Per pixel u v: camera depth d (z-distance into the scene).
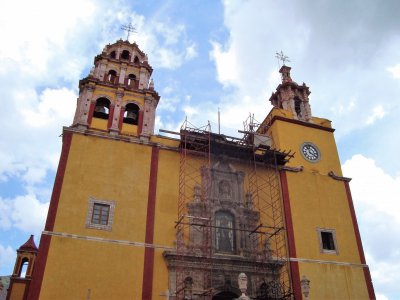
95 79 31.78
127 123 31.42
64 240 24.62
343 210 33.00
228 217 29.56
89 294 23.52
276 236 29.69
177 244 26.64
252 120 34.53
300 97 39.69
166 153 30.41
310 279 28.62
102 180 27.55
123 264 25.06
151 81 33.94
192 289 25.23
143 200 27.77
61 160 27.33
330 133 37.38
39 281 22.95
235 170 31.47
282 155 32.22
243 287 21.34
